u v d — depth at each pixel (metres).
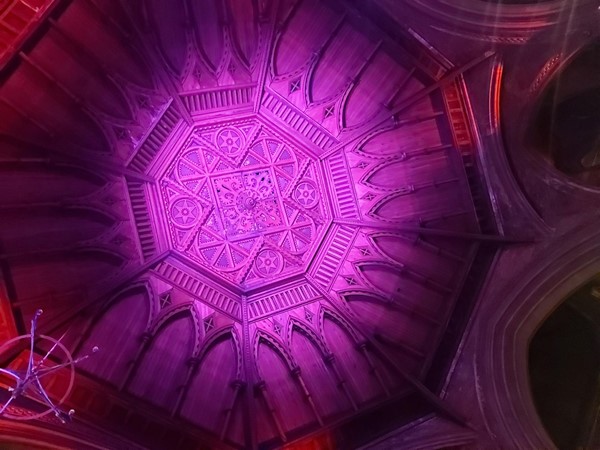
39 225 12.27
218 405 12.74
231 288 13.93
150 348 12.78
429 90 13.38
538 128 13.12
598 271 11.87
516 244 12.81
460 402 12.35
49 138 12.25
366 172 14.22
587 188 12.26
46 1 11.52
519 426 11.64
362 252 14.20
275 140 14.30
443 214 13.59
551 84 12.59
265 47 13.61
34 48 11.72
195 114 13.88
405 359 13.30
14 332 11.43
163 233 13.59
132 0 12.42
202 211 14.00
